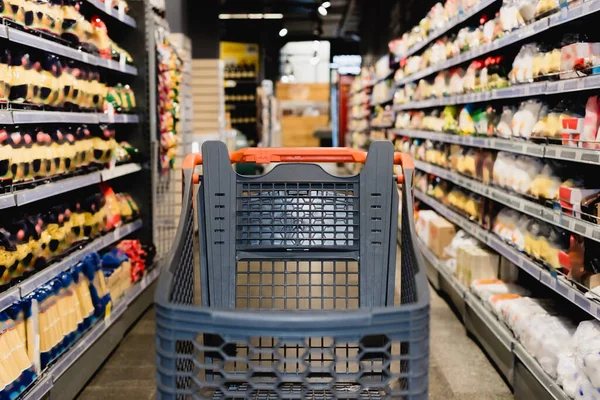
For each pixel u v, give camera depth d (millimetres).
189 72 7473
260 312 1357
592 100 2406
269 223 2029
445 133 4867
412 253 1764
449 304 4566
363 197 2002
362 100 12000
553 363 2473
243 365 2268
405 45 6965
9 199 2387
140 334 3875
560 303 3055
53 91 2881
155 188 4387
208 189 2006
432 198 5449
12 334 2260
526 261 2957
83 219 3311
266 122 14188
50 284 2682
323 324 1341
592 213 2381
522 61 3113
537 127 2885
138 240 4250
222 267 2025
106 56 3625
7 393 2145
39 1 2805
